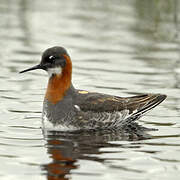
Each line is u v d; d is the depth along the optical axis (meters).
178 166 10.59
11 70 18.20
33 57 19.70
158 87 16.61
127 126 13.70
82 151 11.42
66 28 24.22
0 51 20.41
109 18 25.62
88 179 9.88
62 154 11.22
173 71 18.44
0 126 13.16
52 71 13.52
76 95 13.69
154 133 12.91
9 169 10.35
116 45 21.75
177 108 14.84
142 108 13.93
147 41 22.38
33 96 15.68
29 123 13.51
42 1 29.00
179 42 22.31
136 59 19.84
